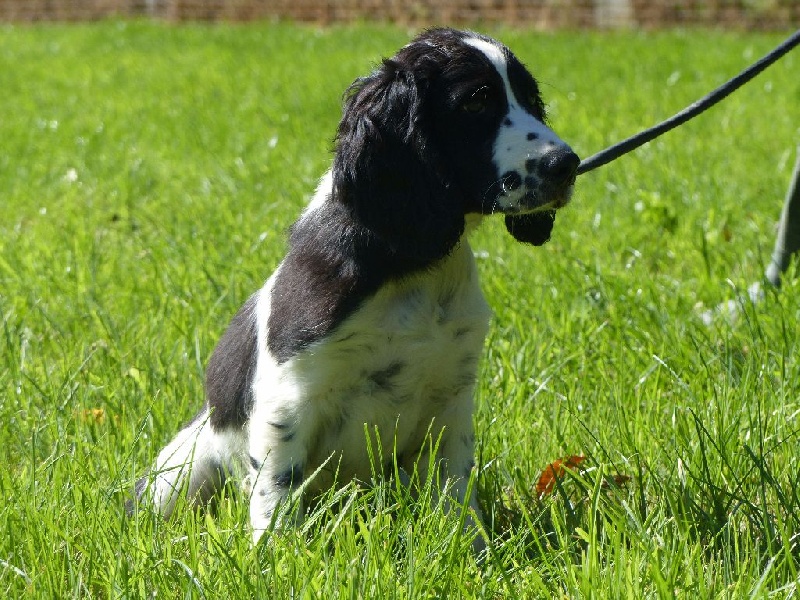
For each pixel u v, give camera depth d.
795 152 9.53
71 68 17.58
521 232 4.18
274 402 3.73
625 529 3.38
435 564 3.16
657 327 5.27
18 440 4.43
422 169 3.79
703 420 4.19
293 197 8.08
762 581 2.99
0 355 5.21
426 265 3.74
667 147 9.78
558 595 3.19
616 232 7.06
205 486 4.18
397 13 23.92
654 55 16.91
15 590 3.16
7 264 6.57
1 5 27.67
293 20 24.98
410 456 4.10
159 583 3.15
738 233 7.00
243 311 4.19
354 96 3.91
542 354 5.02
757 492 3.84
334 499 3.52
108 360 5.12
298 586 3.10
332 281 3.66
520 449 4.22
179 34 22.14
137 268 6.73
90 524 3.43
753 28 21.62
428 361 3.81
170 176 9.55
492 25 23.05
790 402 4.39
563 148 3.67
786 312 5.12
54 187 9.29
